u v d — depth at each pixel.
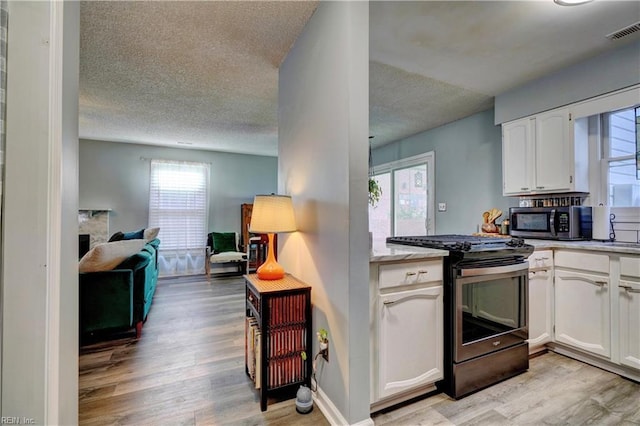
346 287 1.54
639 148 2.36
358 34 1.56
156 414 1.73
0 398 0.91
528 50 2.37
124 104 3.52
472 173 3.84
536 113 2.86
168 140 5.29
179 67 2.65
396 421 1.66
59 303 0.98
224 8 1.89
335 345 1.64
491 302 2.03
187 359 2.42
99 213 5.36
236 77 2.84
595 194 2.71
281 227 1.95
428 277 1.87
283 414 1.74
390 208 5.32
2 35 0.92
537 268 2.38
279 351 1.83
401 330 1.77
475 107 3.58
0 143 0.91
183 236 5.96
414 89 3.08
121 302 2.74
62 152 0.99
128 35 2.17
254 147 5.82
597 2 1.82
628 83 2.28
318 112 1.86
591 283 2.22
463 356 1.89
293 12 1.93
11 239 0.92
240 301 4.08
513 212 2.99
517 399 1.86
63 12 1.00
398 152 5.11
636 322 1.99
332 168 1.69
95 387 2.01
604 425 1.62
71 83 1.06
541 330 2.39
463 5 1.85
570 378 2.09
